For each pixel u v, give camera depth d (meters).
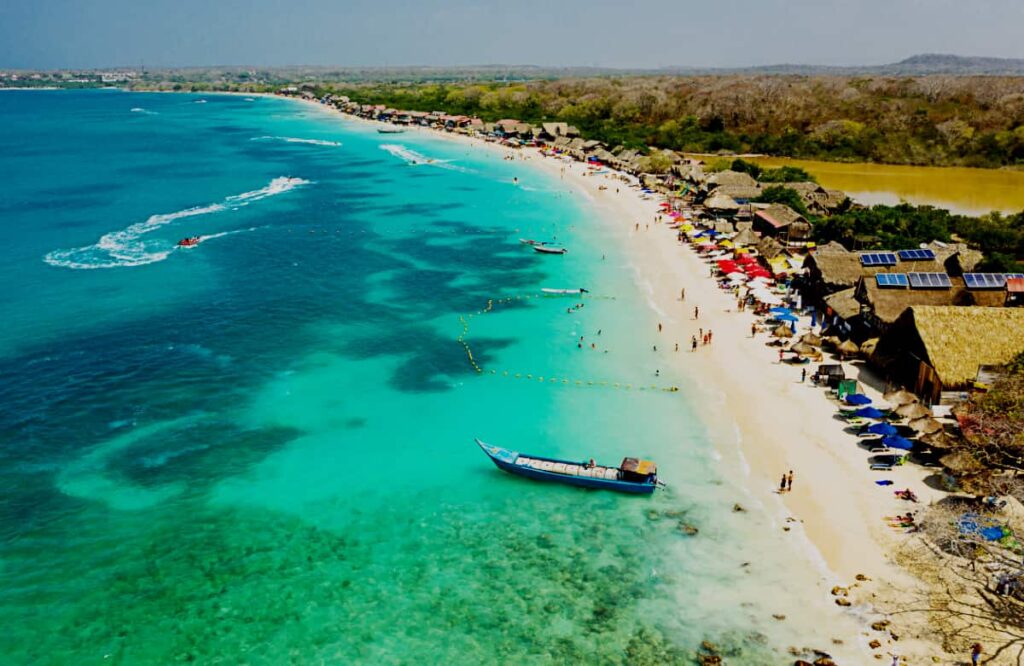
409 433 41.59
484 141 169.62
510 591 29.56
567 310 60.47
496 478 37.38
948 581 28.83
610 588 29.58
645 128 169.25
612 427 41.84
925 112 157.62
